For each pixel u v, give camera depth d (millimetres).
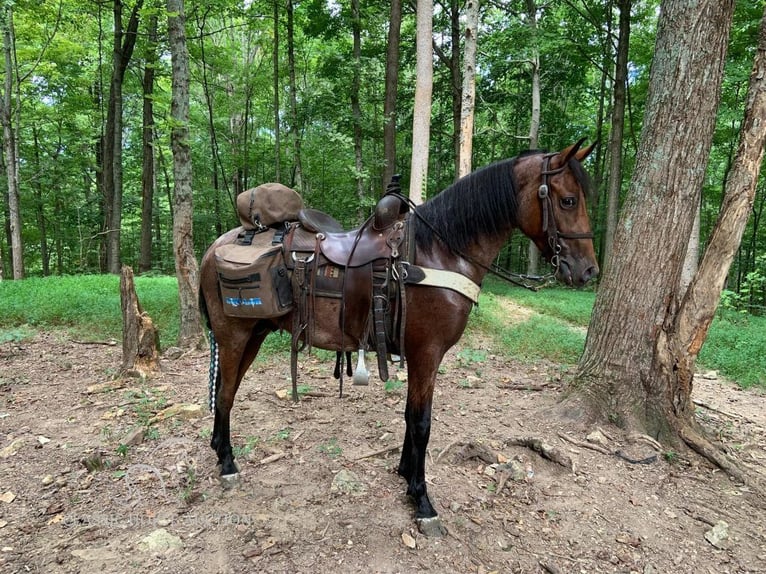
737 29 10211
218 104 18984
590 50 13922
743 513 2742
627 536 2500
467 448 3275
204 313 2973
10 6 10875
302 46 17516
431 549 2326
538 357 6000
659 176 3521
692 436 3402
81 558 2189
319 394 4344
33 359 5465
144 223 15883
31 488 2766
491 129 13641
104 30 16938
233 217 19641
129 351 4836
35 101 16234
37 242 20125
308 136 16172
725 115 10484
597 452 3318
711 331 7137
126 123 19828
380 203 2482
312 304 2549
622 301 3688
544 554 2355
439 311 2391
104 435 3463
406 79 17125
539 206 2424
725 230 3303
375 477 2943
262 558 2230
